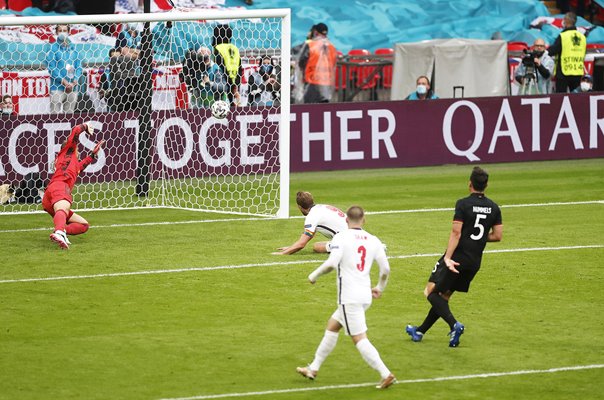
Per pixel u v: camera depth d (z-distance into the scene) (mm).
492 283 43344
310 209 48312
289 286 42594
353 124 75188
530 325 37062
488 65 85375
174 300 40344
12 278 43844
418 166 76938
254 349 34094
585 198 64312
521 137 78688
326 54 82250
